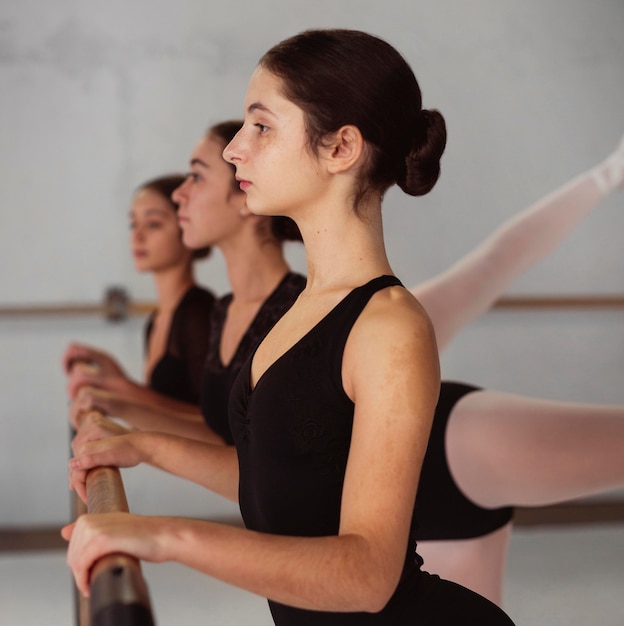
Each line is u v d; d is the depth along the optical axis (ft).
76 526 2.97
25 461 15.10
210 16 15.07
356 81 3.56
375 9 15.20
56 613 12.00
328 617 3.73
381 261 3.73
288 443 3.55
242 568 2.92
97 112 14.98
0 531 14.97
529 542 14.37
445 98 15.30
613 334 15.74
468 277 8.84
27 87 14.83
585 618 11.09
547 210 9.39
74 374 9.71
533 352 15.64
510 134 15.42
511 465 7.15
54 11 14.83
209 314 10.25
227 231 6.99
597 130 15.53
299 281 6.95
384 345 3.29
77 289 15.08
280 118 3.62
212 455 4.51
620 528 15.11
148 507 15.33
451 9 15.28
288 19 15.16
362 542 3.01
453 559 7.48
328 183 3.67
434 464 7.34
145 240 10.48
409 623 3.72
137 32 14.98
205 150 7.04
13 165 14.87
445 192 15.40
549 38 15.40
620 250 15.55
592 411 7.22
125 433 4.91
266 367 3.78
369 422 3.22
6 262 14.93
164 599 12.30
